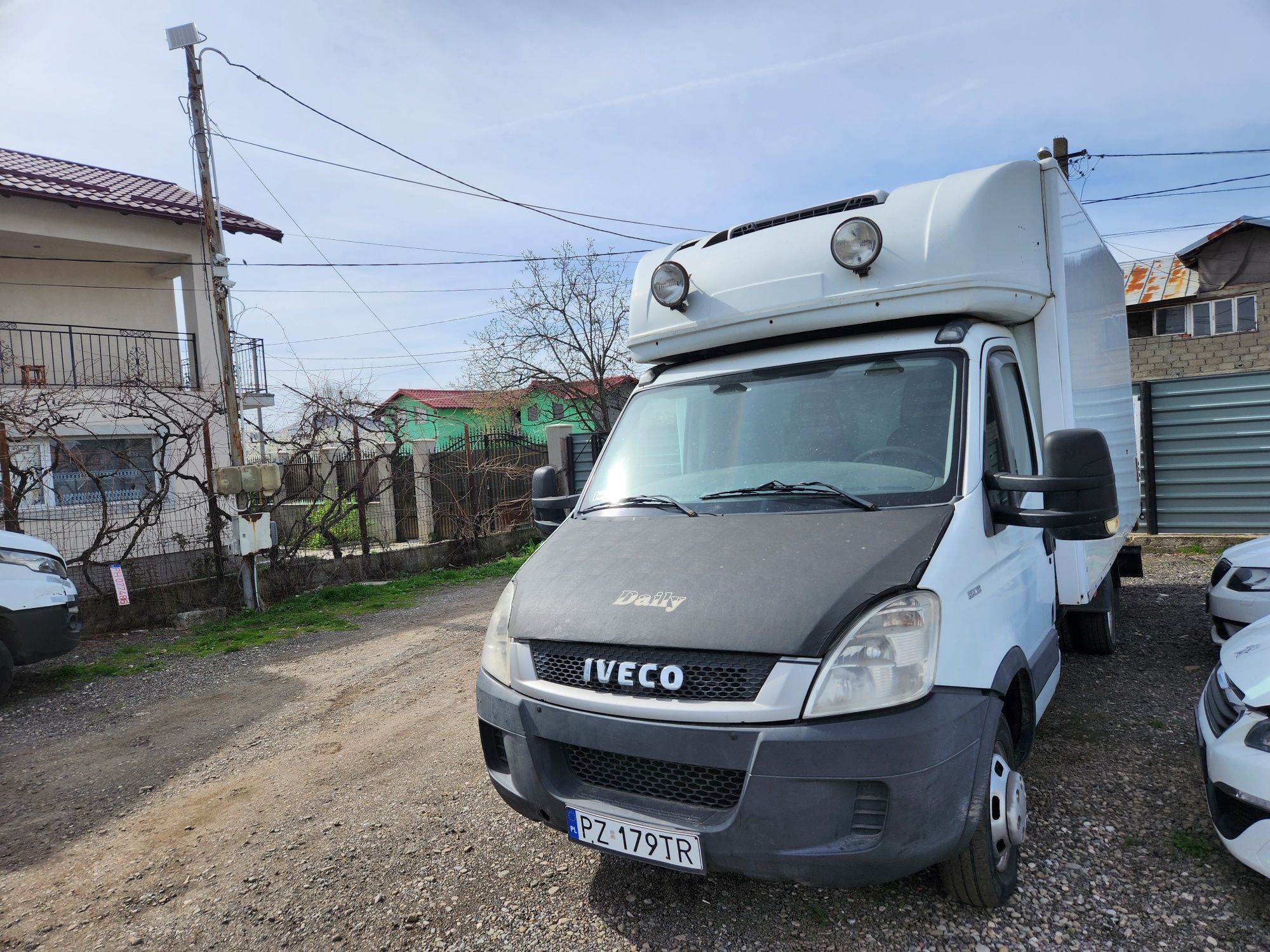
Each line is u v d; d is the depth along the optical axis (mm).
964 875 2693
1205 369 18016
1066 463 2811
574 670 2723
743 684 2430
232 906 3283
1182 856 3105
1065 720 4617
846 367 3520
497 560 14359
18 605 6402
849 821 2328
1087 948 2602
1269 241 20156
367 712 5840
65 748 5461
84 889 3531
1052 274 3973
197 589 10258
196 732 5641
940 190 3518
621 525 3393
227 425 11898
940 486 2986
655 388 4086
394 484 13148
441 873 3391
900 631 2414
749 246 3896
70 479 11352
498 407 34531
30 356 15719
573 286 27891
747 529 3008
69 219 14914
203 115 10883
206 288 16406
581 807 2664
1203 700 3301
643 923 2912
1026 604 3293
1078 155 17953
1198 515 10062
